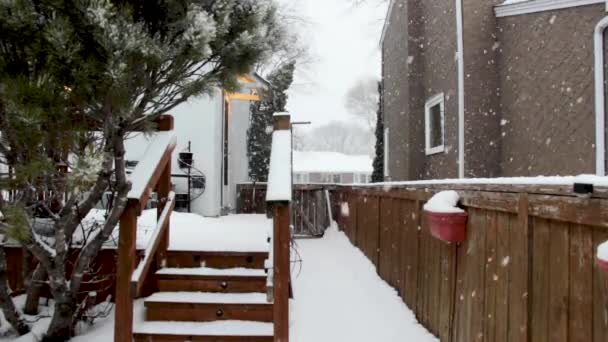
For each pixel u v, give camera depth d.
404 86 8.91
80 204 3.53
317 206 9.47
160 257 4.33
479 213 2.67
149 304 3.87
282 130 4.32
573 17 5.66
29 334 3.62
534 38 6.12
